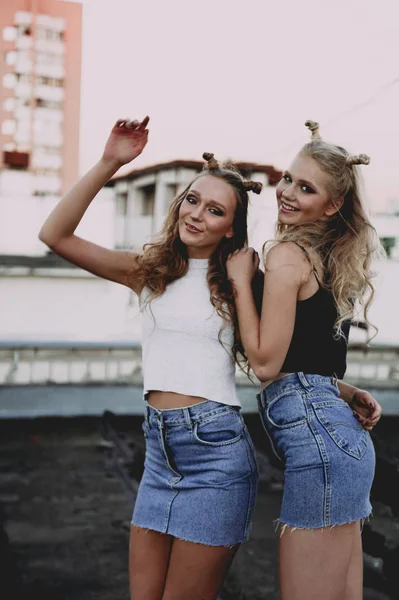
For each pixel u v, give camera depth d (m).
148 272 1.91
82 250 1.92
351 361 10.19
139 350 9.55
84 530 4.10
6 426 7.66
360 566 1.95
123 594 3.16
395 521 4.17
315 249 1.75
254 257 1.87
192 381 1.79
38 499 4.76
